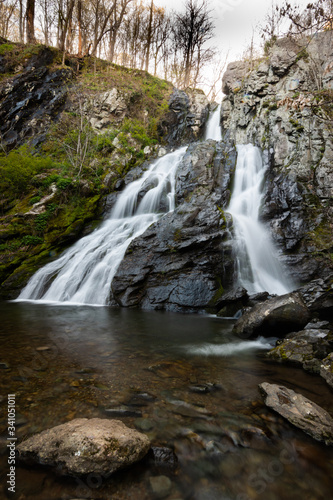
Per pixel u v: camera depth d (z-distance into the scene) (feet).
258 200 46.47
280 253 37.40
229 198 44.09
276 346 16.75
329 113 47.19
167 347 16.14
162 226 35.19
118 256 34.71
